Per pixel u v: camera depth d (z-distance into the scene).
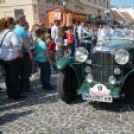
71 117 3.77
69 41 9.17
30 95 5.02
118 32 4.95
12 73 4.58
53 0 15.91
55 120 3.69
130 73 3.82
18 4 14.18
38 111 4.09
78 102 4.45
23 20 4.82
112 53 3.84
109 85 3.93
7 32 4.36
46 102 4.54
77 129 3.36
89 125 3.47
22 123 3.65
